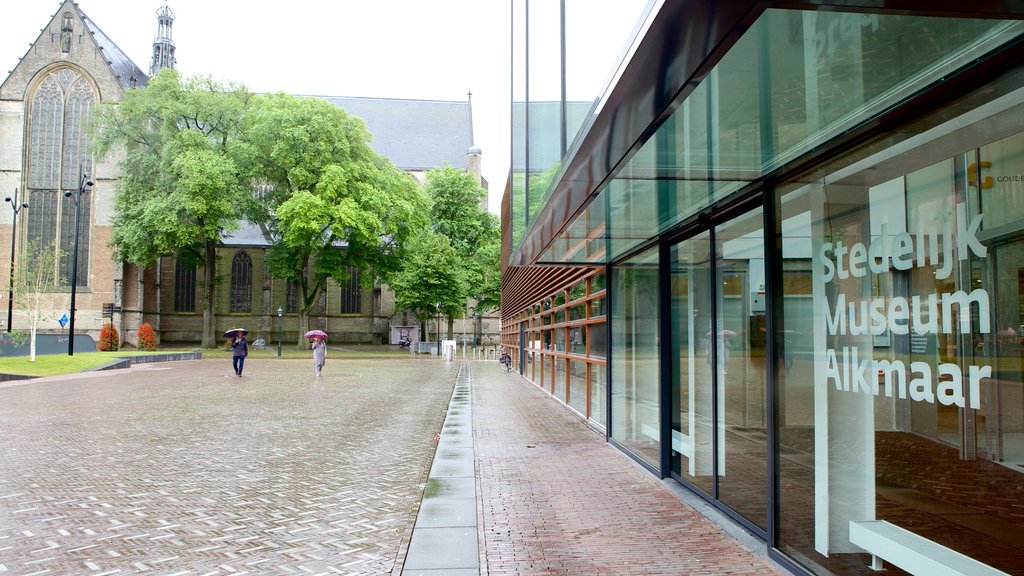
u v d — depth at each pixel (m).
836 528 3.86
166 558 4.61
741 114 3.27
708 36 2.29
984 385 2.80
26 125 52.09
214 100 44.75
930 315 3.13
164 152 43.50
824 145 3.88
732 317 5.61
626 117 3.33
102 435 10.29
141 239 43.94
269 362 35.94
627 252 8.85
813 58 2.55
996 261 2.70
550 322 16.23
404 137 76.56
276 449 9.03
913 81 2.85
